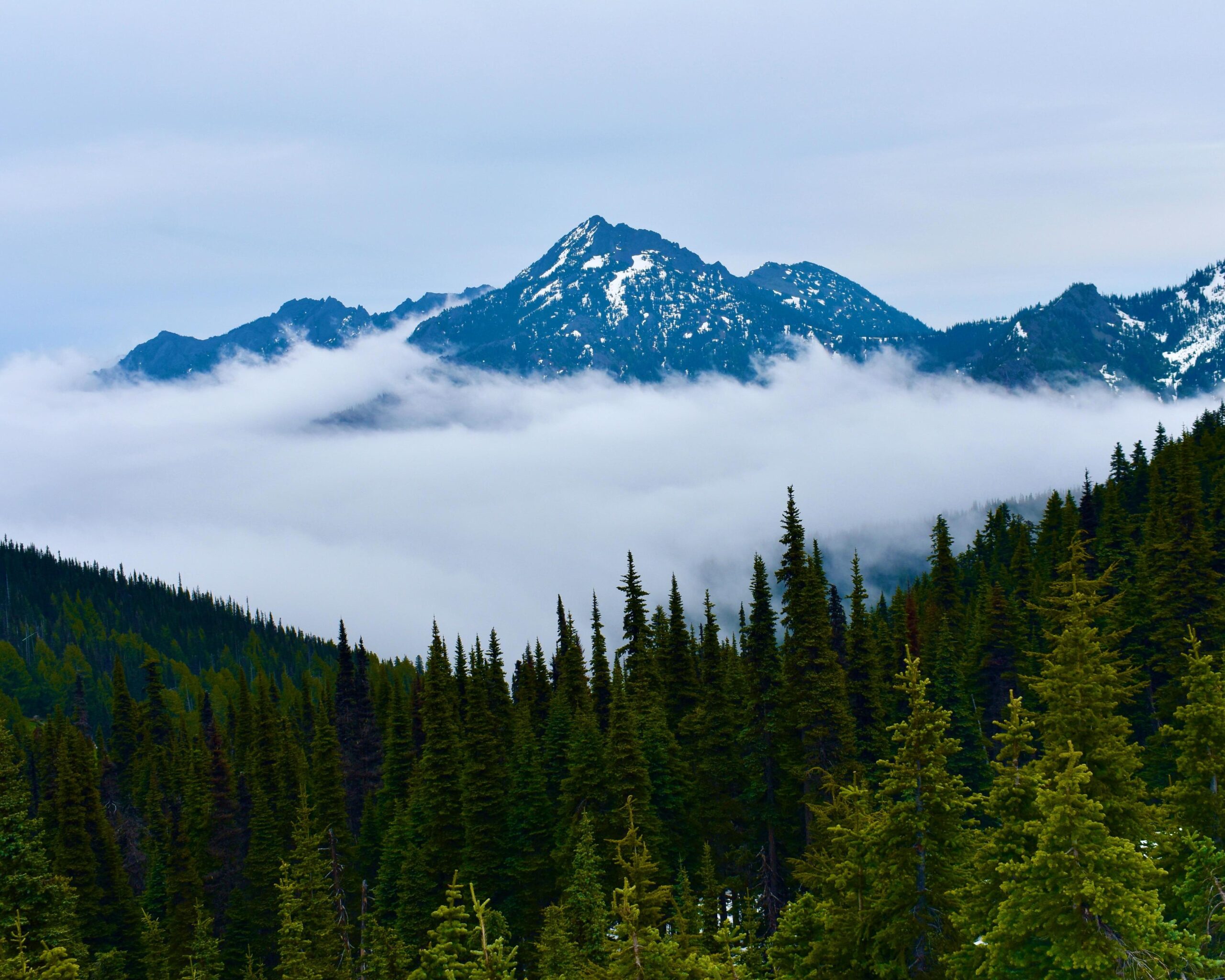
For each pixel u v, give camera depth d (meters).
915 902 21.92
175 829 64.56
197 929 48.09
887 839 22.12
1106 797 21.50
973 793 22.06
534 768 50.38
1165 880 21.09
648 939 20.97
